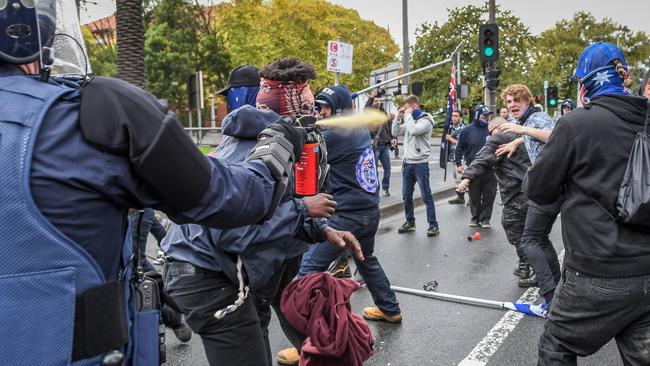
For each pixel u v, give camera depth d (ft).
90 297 3.80
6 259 3.51
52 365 3.60
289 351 12.39
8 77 3.93
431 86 140.05
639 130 7.74
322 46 101.04
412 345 13.20
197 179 4.14
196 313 7.55
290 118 5.73
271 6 97.04
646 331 7.69
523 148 16.62
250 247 7.25
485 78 40.81
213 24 98.73
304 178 7.50
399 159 67.36
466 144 30.71
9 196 3.52
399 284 18.37
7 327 3.48
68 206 3.73
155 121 3.99
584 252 7.89
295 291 8.58
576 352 8.17
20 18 3.90
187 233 7.57
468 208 34.91
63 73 5.11
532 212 14.65
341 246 8.13
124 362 4.39
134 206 4.17
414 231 27.66
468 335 13.75
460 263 21.11
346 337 8.26
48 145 3.71
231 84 9.67
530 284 17.76
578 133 7.89
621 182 7.61
